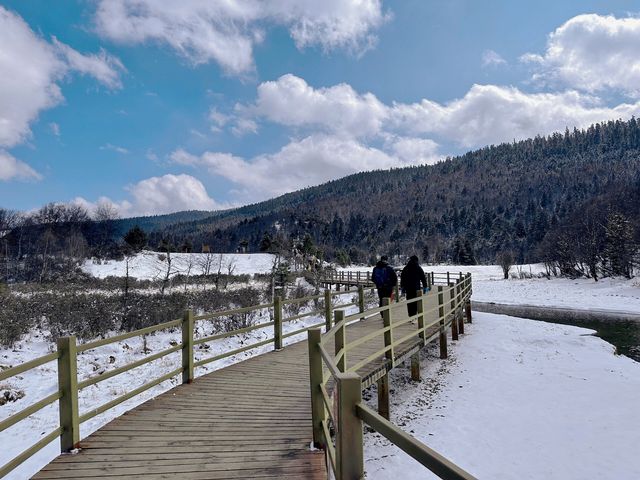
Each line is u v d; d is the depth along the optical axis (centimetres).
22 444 619
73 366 424
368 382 658
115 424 490
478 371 1118
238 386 650
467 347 1402
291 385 655
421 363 1201
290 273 3166
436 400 902
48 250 5000
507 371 1115
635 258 4278
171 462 389
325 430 388
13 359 997
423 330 975
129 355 1077
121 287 2244
